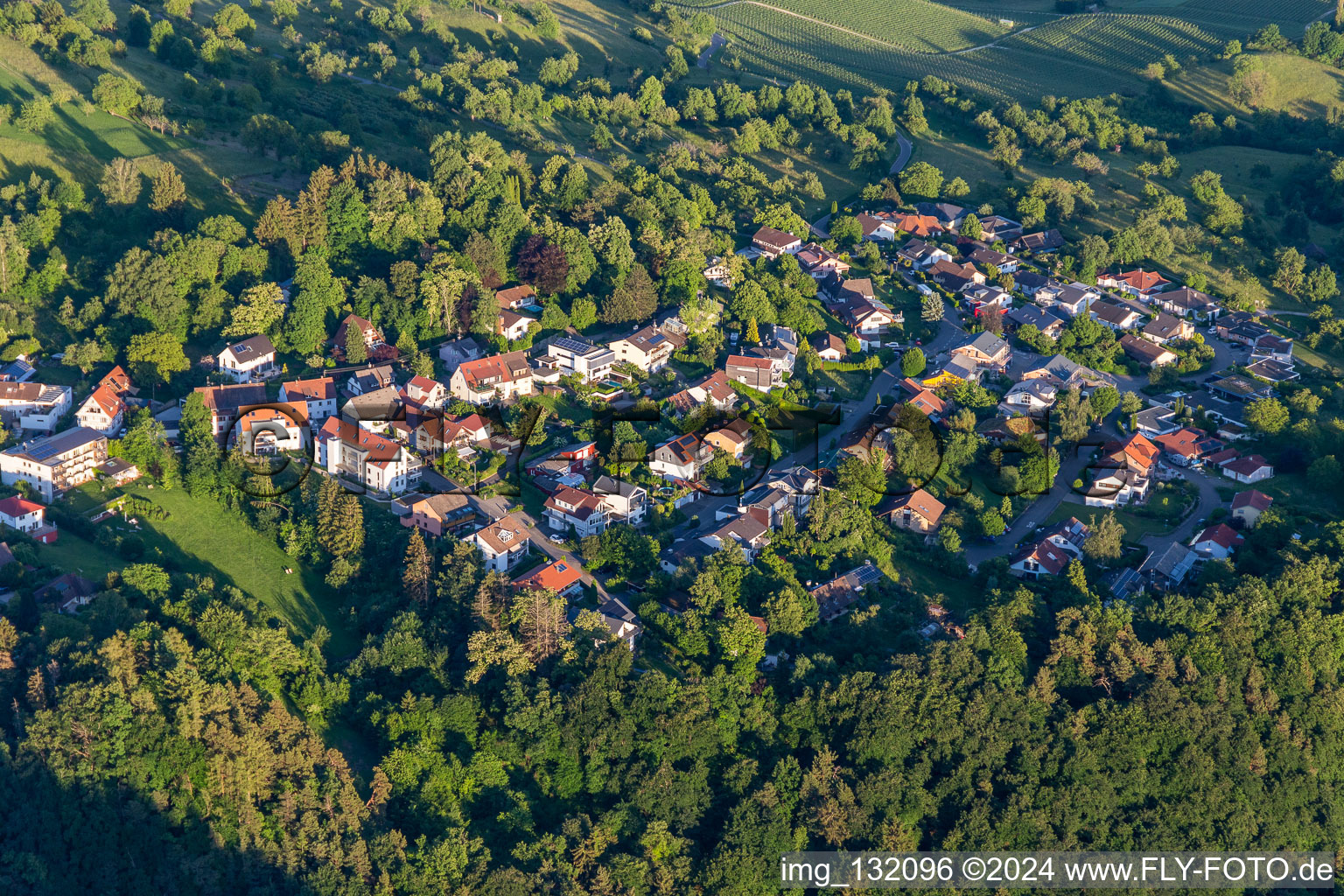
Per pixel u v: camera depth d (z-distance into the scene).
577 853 152.88
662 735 163.00
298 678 165.62
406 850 150.50
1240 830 172.38
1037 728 172.75
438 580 177.75
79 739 146.38
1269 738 181.25
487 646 166.88
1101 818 169.38
